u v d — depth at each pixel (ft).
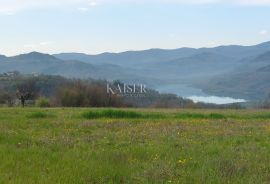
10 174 37.58
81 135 71.46
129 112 118.21
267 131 84.69
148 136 71.51
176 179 38.19
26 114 118.83
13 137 62.54
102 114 115.44
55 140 62.18
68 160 44.83
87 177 37.96
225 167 43.21
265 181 38.42
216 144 62.49
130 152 51.90
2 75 466.29
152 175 39.47
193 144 62.03
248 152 54.90
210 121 108.27
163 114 128.06
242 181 37.78
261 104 348.18
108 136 70.18
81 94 318.45
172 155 50.85
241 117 131.03
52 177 37.04
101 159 46.65
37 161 44.09
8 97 313.53
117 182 37.55
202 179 38.40
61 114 121.60
